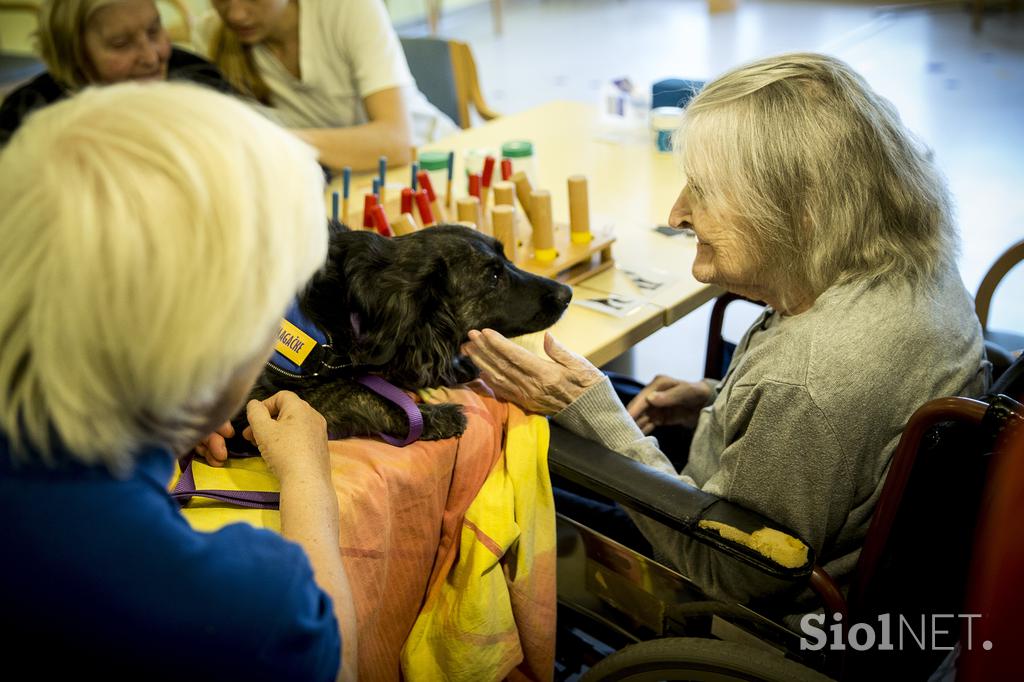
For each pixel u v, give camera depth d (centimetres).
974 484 118
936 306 122
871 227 118
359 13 244
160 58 227
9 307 61
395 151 243
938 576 124
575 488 162
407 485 115
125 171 61
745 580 127
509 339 137
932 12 624
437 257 125
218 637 67
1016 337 190
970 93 479
